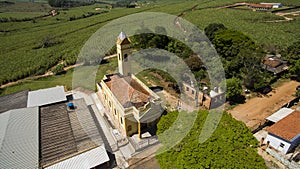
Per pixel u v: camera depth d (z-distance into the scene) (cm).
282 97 3959
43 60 6506
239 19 10638
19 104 3562
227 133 1838
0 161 2342
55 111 3391
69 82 4891
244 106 3750
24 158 2420
